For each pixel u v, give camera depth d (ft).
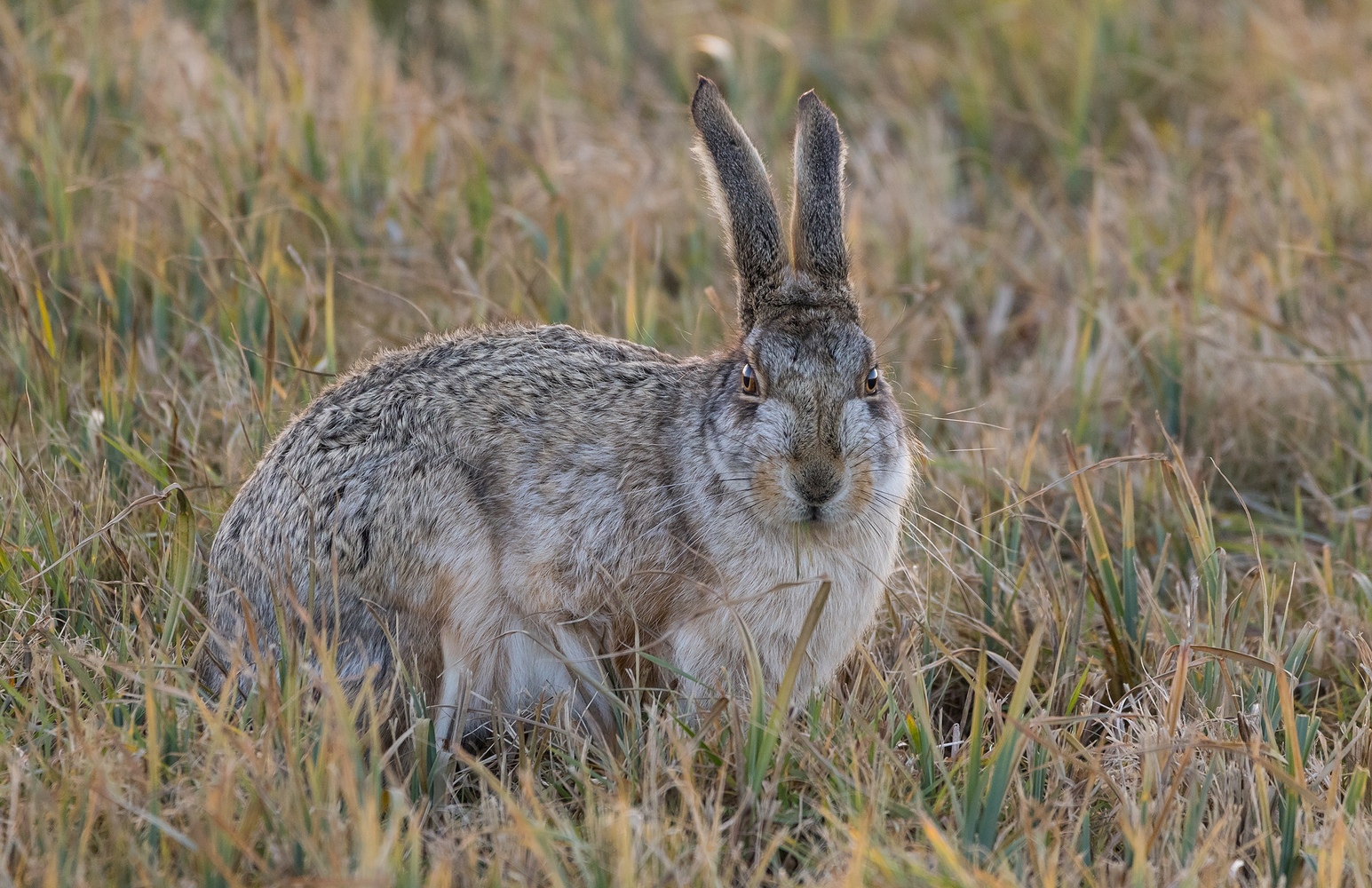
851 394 35.09
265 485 36.94
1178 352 51.60
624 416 37.11
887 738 34.24
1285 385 51.67
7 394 45.98
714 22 78.28
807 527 35.29
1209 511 41.91
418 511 35.47
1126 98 73.97
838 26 78.02
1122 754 33.40
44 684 34.12
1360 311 54.39
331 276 45.24
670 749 33.63
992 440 48.62
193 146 55.88
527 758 32.94
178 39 65.57
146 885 27.61
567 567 36.55
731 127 38.45
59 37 62.69
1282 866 30.78
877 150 68.23
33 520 39.22
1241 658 33.81
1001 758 30.76
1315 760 34.60
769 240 37.68
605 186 60.29
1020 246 62.54
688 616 36.17
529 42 75.51
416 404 36.29
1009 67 75.92
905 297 57.36
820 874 29.40
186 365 47.32
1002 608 41.06
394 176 58.18
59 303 50.39
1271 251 58.70
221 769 29.96
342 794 30.89
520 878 28.60
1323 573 42.68
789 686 31.81
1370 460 48.24
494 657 36.70
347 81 64.23
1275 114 70.08
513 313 47.11
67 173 53.16
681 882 28.27
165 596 37.35
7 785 30.25
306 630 34.73
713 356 38.86
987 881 27.58
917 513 41.11
